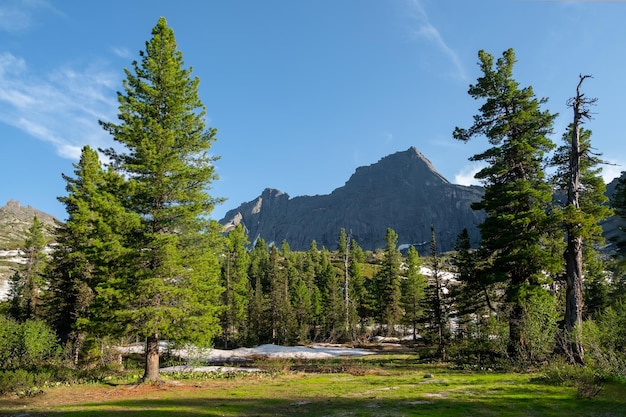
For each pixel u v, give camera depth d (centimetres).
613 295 3766
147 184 1828
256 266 9400
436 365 2597
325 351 4231
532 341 1869
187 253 1839
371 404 1120
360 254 12044
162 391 1592
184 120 1997
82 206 1739
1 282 7850
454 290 3003
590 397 1120
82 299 2852
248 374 2184
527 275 2330
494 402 1087
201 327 1783
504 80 2644
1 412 1138
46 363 2381
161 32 2062
